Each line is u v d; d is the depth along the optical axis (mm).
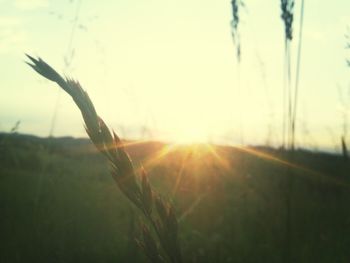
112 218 5391
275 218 4672
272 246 4270
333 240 4125
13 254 3898
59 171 5477
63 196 5539
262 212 4895
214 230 5219
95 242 4727
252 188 5051
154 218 606
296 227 4379
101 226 5141
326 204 4855
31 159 5391
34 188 5141
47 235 4332
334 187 4695
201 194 5301
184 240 4715
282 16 2900
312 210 4680
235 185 5203
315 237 4211
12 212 4500
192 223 5332
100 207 5695
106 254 4352
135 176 607
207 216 5344
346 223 4477
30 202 4730
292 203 4504
